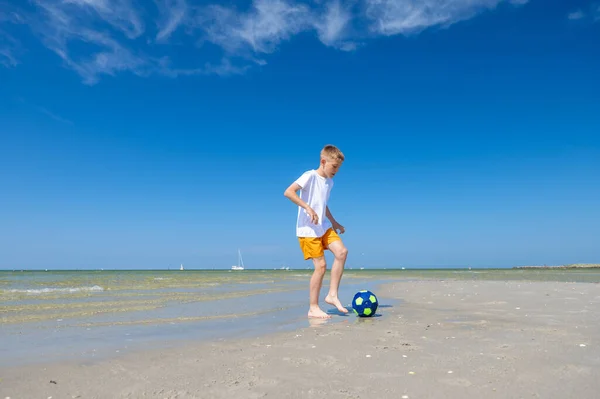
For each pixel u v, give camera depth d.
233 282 17.31
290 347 3.62
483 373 2.71
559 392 2.34
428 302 7.68
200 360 3.21
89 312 6.41
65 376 2.82
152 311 6.56
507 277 24.22
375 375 2.72
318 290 5.91
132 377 2.79
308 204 5.96
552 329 4.31
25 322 5.37
